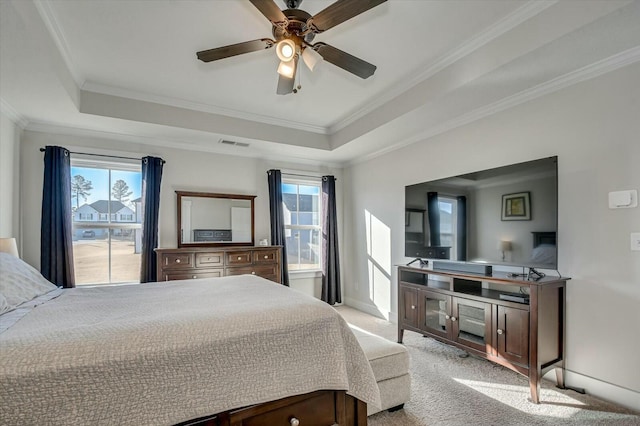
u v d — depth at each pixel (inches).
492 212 105.1
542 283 83.0
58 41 86.0
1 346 37.4
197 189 158.4
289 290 75.5
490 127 112.4
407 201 141.6
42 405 34.2
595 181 85.5
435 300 114.5
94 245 139.3
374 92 120.9
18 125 120.3
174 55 95.3
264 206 176.9
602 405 79.7
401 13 77.1
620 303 80.6
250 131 145.7
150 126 128.1
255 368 46.9
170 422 39.9
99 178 141.1
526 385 90.7
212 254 145.6
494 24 81.5
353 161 191.2
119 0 71.9
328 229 189.3
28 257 123.6
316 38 86.7
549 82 93.3
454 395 85.2
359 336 87.6
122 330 43.4
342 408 54.2
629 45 74.5
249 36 86.7
